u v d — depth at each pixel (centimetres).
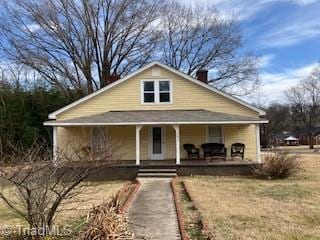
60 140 2436
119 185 1800
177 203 1255
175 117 2241
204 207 1184
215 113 2380
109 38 4028
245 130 2491
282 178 1947
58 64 3831
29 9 3697
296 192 1484
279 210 1145
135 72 2486
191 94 2500
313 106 7744
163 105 2492
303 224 977
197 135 2483
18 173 756
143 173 2062
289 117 8512
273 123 7856
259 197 1377
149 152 2458
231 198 1351
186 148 2406
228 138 2486
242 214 1087
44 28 3753
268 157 2034
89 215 812
